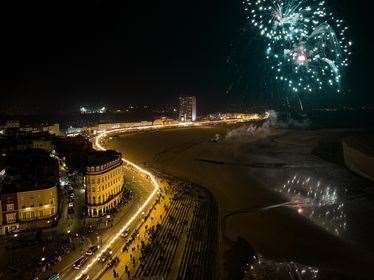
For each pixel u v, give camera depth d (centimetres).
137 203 10931
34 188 8462
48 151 13638
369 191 12531
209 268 6919
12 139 14338
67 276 6562
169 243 8062
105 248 7738
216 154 19875
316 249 7838
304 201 11444
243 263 7081
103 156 10869
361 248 7919
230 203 11206
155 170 15800
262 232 8769
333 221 9556
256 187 13200
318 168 16362
